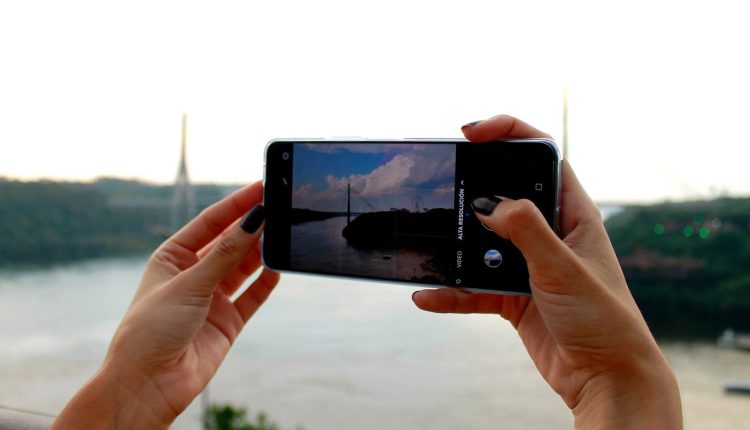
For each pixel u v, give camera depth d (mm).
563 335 299
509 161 353
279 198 391
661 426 283
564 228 340
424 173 369
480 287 359
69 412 314
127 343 322
